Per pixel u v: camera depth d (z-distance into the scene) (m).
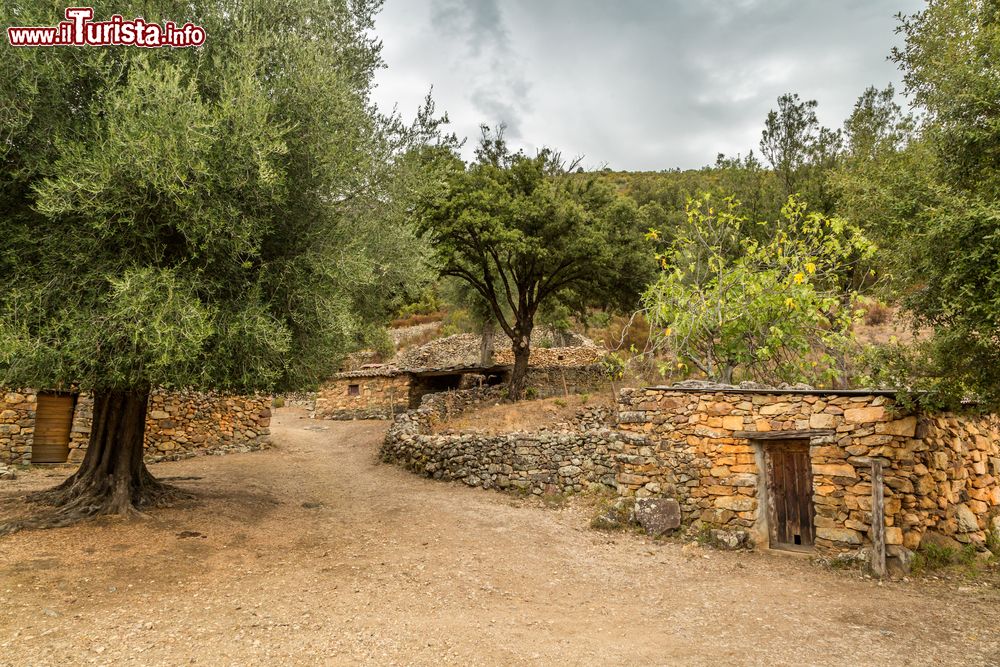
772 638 5.19
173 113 6.49
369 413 21.78
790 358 13.12
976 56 5.43
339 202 8.74
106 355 6.46
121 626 4.99
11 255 6.36
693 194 22.44
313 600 5.88
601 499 10.50
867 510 7.27
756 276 11.57
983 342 5.01
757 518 8.34
